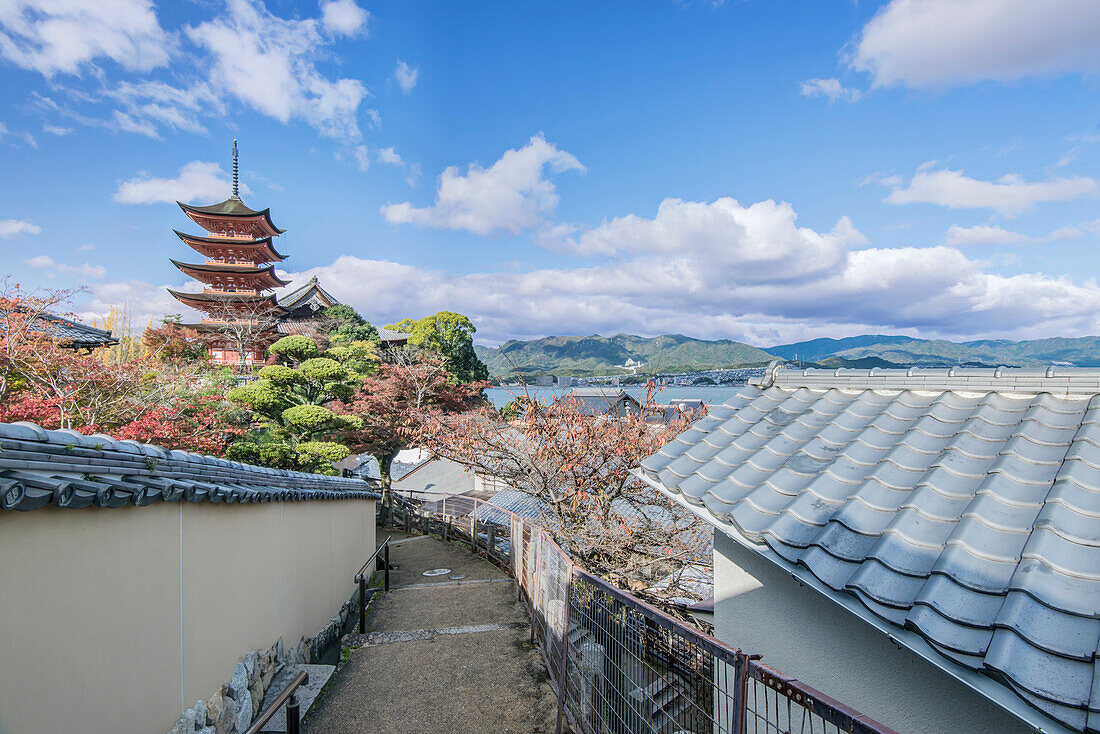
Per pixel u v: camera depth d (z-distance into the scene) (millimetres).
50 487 2270
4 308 8664
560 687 4059
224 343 31672
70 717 2480
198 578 3738
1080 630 1748
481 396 20406
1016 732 2107
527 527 7512
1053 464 2439
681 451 3848
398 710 4477
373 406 17438
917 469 2748
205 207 35312
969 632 1847
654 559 7102
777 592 3057
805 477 3008
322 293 44875
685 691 3014
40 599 2330
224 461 4699
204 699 3756
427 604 7695
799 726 2781
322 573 7043
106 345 12109
